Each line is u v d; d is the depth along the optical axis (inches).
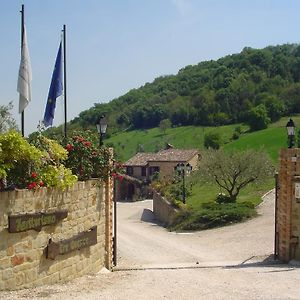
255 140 3075.8
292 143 625.6
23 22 508.7
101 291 376.8
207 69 5511.8
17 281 357.1
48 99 587.5
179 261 701.3
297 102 3796.8
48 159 421.1
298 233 605.6
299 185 597.3
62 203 428.8
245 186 1587.1
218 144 3154.5
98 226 528.7
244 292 382.0
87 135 538.6
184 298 354.3
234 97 4259.4
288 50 5113.2
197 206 1513.3
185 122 4505.4
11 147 360.8
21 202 360.8
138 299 347.3
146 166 2938.0
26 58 505.4
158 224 1594.5
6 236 343.6
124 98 5521.7
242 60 4990.2
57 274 417.1
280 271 522.0
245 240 920.3
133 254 801.6
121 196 2711.6
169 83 5482.3
